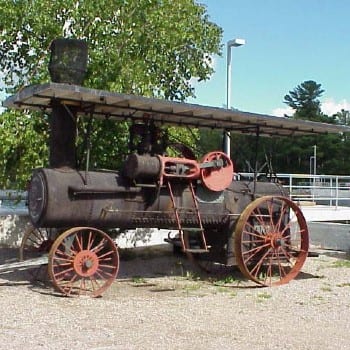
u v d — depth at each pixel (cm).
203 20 1509
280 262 1120
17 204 1491
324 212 2002
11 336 650
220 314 807
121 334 674
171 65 1430
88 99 934
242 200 1112
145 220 996
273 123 1116
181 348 622
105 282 966
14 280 1023
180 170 1005
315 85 9100
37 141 1265
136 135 1080
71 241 925
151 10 1353
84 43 1018
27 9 1277
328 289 1025
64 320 736
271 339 673
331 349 638
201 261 1190
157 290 996
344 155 7650
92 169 1073
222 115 1045
